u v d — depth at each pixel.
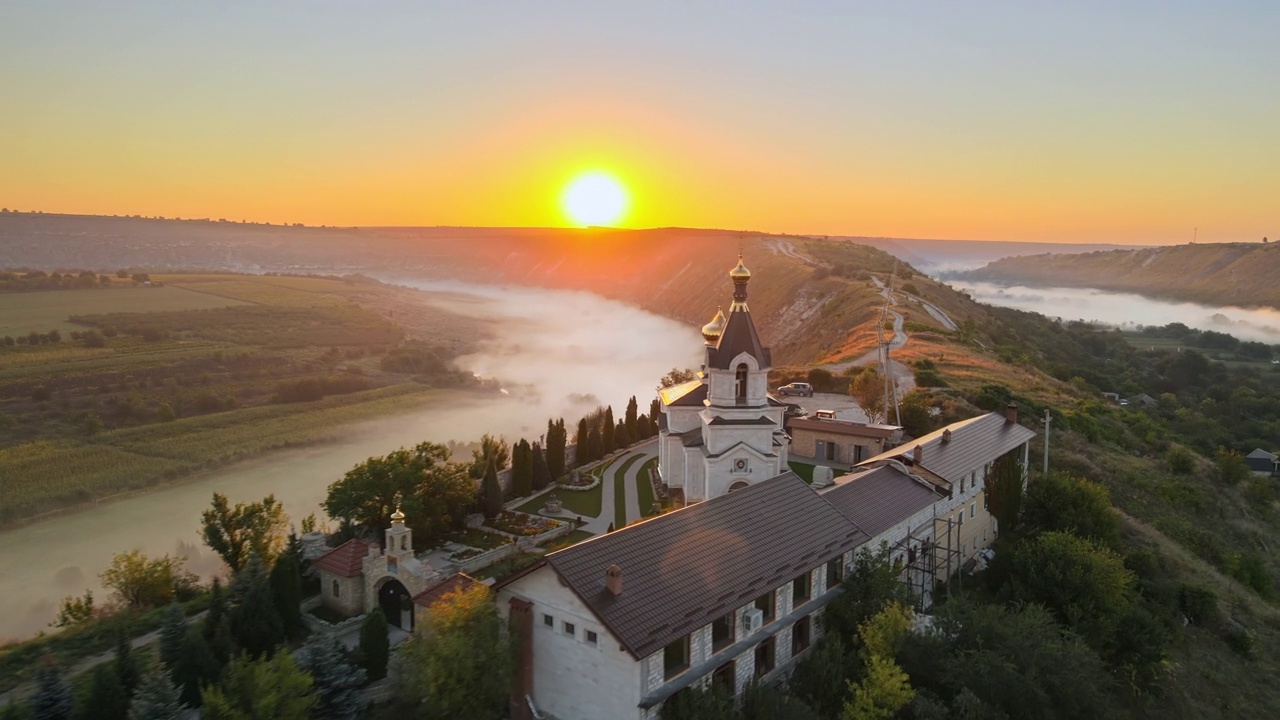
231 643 48.09
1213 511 109.12
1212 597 74.94
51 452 141.00
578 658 41.75
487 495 80.12
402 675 44.34
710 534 48.75
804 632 50.72
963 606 53.47
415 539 72.25
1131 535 88.19
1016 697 47.38
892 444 97.31
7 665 52.31
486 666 40.97
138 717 39.50
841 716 45.06
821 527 53.81
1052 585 61.00
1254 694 66.00
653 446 110.81
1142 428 141.12
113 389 183.00
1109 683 53.22
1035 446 106.44
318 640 47.66
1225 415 194.12
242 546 67.88
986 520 76.69
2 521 113.81
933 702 46.75
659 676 40.69
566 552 42.69
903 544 61.22
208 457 146.12
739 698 45.12
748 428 73.25
